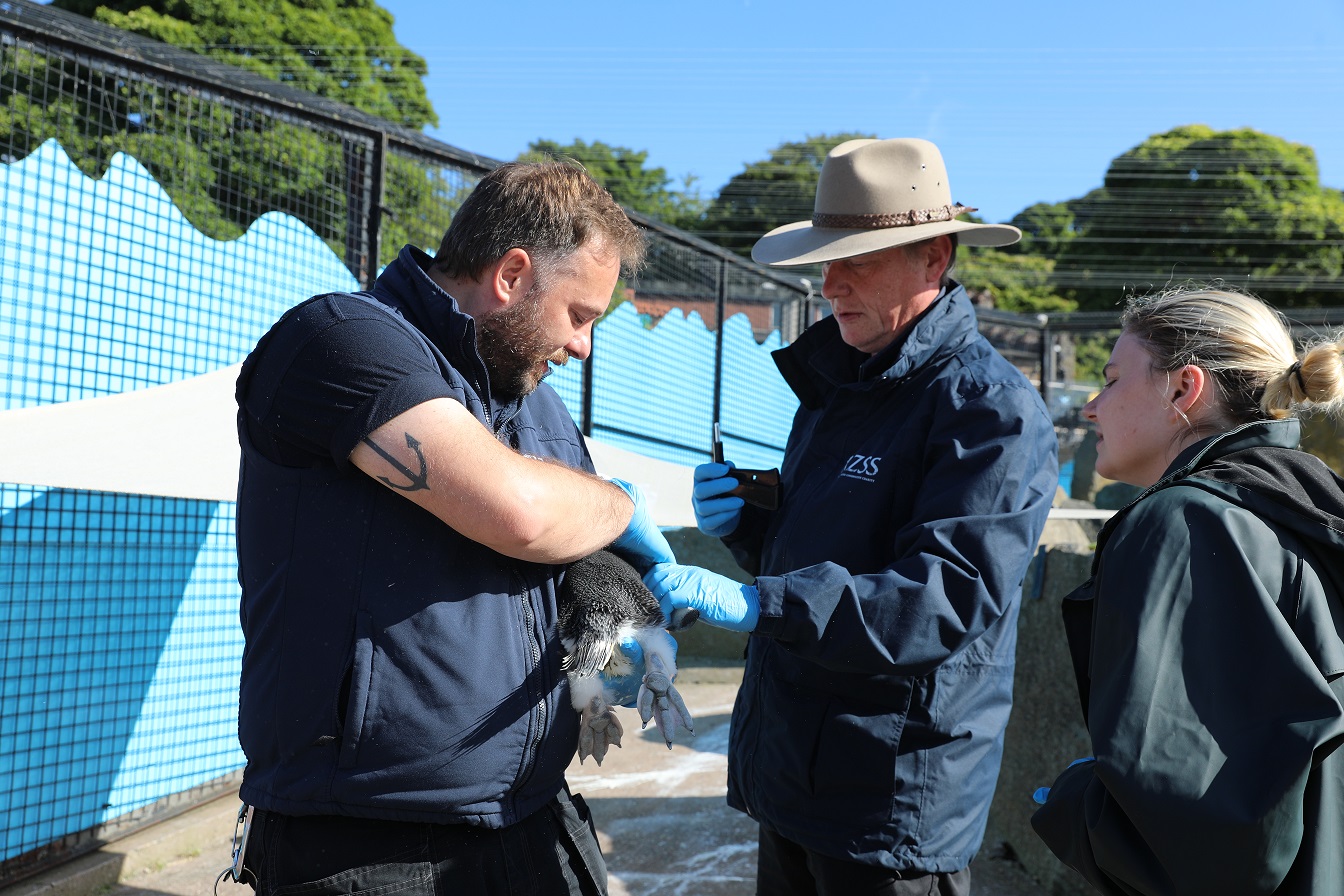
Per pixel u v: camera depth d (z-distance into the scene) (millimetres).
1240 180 31219
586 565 1913
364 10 19312
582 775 5203
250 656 1727
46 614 3941
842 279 2535
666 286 8430
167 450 3322
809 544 2434
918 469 2336
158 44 3971
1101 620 1578
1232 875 1355
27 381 3789
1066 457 12000
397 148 4980
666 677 1842
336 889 1640
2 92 3920
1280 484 1568
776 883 2578
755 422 9789
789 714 2371
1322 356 1699
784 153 32312
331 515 1671
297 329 1662
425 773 1638
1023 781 4176
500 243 1759
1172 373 1860
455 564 1695
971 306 2523
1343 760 1413
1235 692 1431
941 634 2025
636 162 32844
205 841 4332
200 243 4516
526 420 1983
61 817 3980
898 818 2236
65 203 3924
